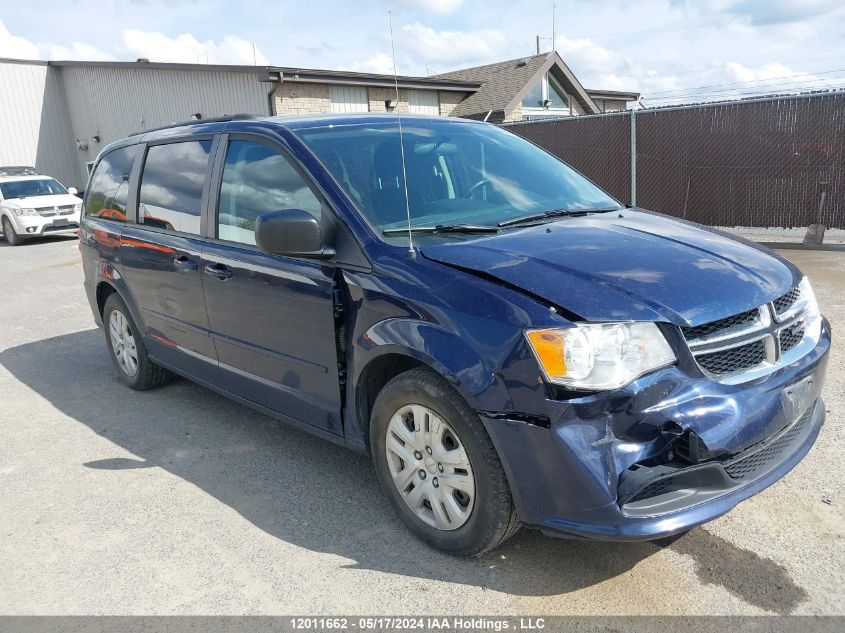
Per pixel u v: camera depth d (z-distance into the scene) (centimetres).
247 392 387
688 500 241
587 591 261
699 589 259
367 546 300
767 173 1017
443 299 265
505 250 282
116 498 357
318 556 295
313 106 1816
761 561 273
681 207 1115
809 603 248
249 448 410
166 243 425
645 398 236
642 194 1155
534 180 389
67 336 718
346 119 379
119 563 299
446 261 278
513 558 284
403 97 2041
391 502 307
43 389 547
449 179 361
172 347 450
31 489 373
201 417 465
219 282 378
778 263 300
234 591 275
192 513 338
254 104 1864
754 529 294
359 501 340
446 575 276
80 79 2502
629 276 260
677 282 259
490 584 269
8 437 450
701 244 302
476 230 311
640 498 241
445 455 274
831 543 281
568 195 384
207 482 369
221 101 1959
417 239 302
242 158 377
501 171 386
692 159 1087
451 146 384
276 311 342
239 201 374
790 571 266
